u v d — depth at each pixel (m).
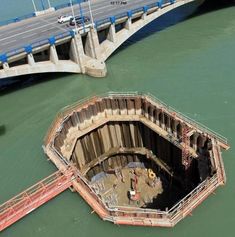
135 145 51.16
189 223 32.88
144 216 32.00
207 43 76.00
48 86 67.56
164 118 45.00
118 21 74.62
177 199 44.53
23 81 70.19
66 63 69.56
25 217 34.94
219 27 84.00
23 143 51.00
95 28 69.62
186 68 66.12
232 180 37.59
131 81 65.56
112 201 45.50
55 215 34.84
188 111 52.94
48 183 38.12
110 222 33.06
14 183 42.44
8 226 33.94
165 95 58.34
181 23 89.44
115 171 50.75
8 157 48.09
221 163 36.47
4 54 60.94
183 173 45.16
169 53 73.94
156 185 47.06
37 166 44.66
